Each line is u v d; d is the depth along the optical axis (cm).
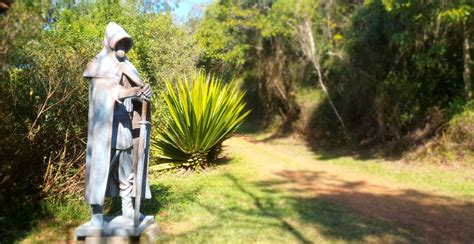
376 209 725
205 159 1103
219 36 1859
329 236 560
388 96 1443
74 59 688
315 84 1959
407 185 941
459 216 687
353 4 1719
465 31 1203
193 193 787
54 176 629
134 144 517
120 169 511
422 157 1241
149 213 634
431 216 686
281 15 1811
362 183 966
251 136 2188
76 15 1201
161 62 1132
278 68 2133
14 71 603
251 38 2133
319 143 1759
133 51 1023
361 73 1558
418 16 1141
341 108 1733
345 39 1602
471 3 1072
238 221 612
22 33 518
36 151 616
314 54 1720
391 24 1345
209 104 1034
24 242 486
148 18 1198
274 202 742
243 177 990
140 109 522
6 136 573
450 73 1332
